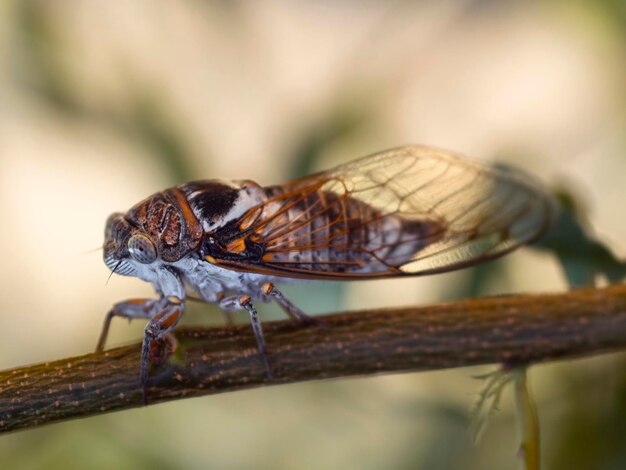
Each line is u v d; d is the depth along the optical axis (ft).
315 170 0.70
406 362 0.56
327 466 0.67
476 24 0.77
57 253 0.88
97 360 0.57
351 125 0.70
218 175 0.71
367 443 0.67
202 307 0.67
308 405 0.67
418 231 0.61
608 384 0.63
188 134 0.71
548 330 0.56
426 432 0.66
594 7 0.72
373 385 0.66
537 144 0.75
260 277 0.61
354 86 0.71
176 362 0.57
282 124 0.72
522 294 0.57
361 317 0.57
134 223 0.60
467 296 0.66
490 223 0.61
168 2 0.75
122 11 0.74
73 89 0.71
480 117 0.90
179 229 0.59
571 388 0.64
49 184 0.88
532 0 0.76
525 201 0.61
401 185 0.61
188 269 0.60
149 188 0.72
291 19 0.99
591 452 0.63
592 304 0.56
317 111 0.70
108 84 0.71
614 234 0.70
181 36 0.75
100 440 0.67
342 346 0.57
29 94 0.71
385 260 0.61
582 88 0.83
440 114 0.88
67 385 0.56
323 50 0.95
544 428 0.64
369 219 0.61
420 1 0.74
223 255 0.60
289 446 0.68
